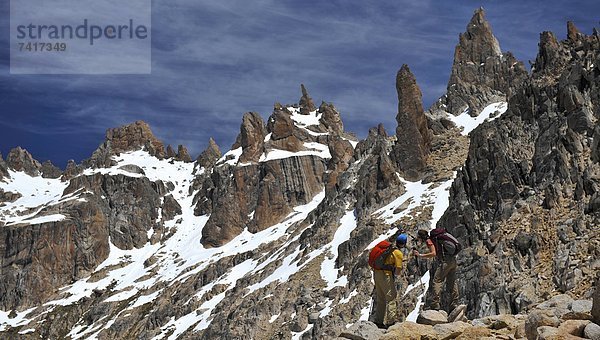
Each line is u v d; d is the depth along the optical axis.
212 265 187.00
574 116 89.38
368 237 128.88
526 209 83.44
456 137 154.75
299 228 176.50
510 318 23.06
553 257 70.94
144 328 168.25
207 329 138.75
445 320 24.00
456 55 183.62
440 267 26.16
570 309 22.02
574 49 110.38
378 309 24.86
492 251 79.06
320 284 127.88
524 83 111.19
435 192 133.12
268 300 130.75
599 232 69.69
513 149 96.50
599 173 79.50
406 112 151.50
